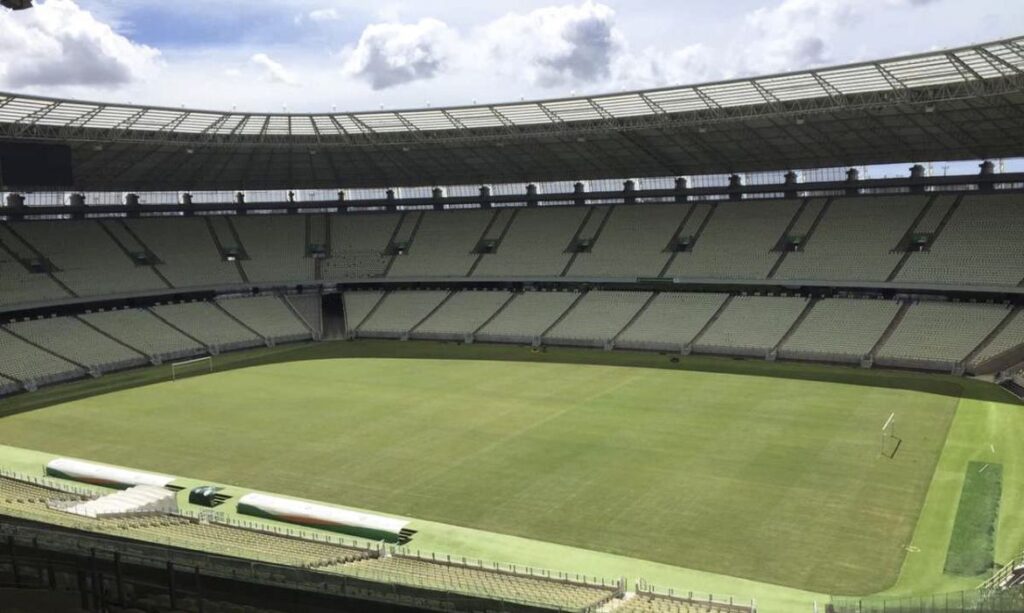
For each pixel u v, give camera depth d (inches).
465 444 1651.1
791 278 2842.0
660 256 3179.1
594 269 3248.0
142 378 2536.9
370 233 3769.7
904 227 2819.9
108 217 3420.3
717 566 1043.3
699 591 967.6
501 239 3563.0
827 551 1078.4
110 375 2620.6
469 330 3193.9
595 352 2839.6
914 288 2596.0
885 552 1066.7
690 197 3400.6
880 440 1595.7
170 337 2989.7
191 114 2583.7
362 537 1171.9
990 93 1987.0
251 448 1654.8
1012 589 761.6
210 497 1307.8
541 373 2455.7
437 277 3481.8
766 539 1126.4
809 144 2726.4
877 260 2746.1
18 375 2438.5
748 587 975.6
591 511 1256.8
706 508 1254.3
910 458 1469.0
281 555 904.3
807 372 2369.6
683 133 2731.3
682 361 2613.2
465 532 1181.7
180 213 3624.5
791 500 1275.8
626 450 1581.0
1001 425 1675.7
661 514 1234.6
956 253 2618.1
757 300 2903.5
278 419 1908.2
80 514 989.2
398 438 1710.1
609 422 1808.6
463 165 3356.3
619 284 3240.7
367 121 2815.0
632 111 2566.4
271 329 3282.5
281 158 3233.3
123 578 614.2
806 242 2955.2
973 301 2549.2
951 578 977.5
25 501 1078.4
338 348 3090.6
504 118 2736.2
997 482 1311.5
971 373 2251.5
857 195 3063.5
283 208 3838.6
